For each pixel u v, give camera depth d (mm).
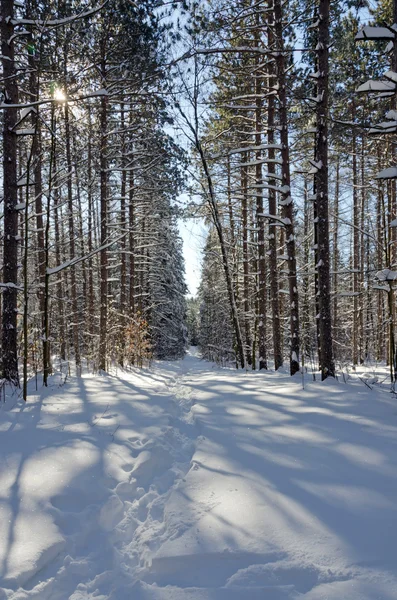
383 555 2232
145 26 9773
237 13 10367
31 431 4859
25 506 3021
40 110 8781
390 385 6867
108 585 2371
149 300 26203
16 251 7938
